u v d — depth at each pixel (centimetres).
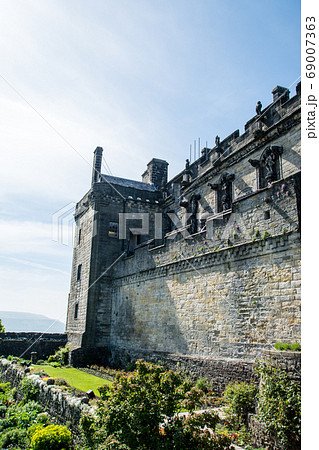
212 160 2938
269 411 1152
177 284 2359
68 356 3212
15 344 3441
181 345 2219
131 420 991
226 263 1920
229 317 1844
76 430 1404
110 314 3378
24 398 2003
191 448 938
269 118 2361
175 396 1028
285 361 1222
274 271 1611
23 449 1507
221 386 1783
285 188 1597
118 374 1118
